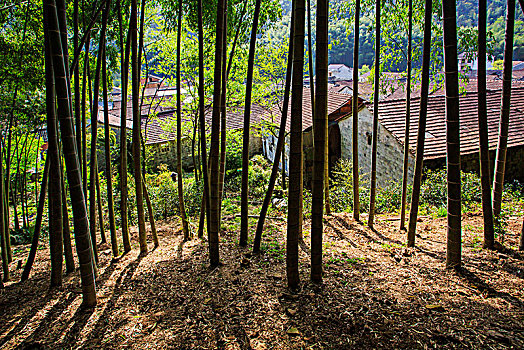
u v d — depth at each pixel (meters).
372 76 5.67
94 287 3.10
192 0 4.55
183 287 3.34
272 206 7.61
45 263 4.75
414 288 3.03
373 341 2.31
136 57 3.94
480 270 3.29
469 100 11.80
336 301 2.85
